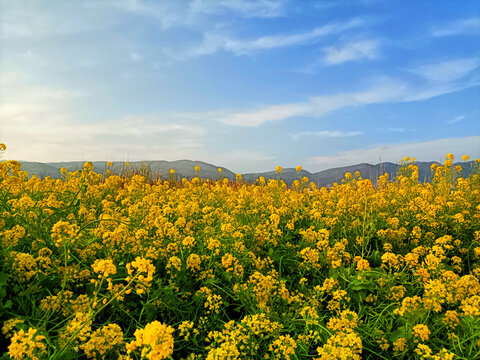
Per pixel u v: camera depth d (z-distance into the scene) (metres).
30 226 4.26
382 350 3.16
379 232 5.88
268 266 4.80
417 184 10.42
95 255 4.12
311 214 7.30
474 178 10.22
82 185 5.63
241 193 9.85
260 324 2.92
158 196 9.51
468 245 5.95
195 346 3.23
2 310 2.87
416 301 3.41
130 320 3.29
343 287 4.23
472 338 2.97
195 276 4.19
